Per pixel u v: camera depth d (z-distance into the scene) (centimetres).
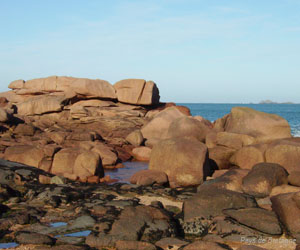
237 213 851
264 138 1691
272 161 1372
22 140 2202
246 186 1137
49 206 1026
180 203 1087
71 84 3159
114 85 3275
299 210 844
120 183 1334
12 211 966
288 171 1316
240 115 1825
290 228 819
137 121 2884
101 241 750
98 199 1085
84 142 2053
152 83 3219
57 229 833
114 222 813
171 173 1372
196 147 1384
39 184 1246
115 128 2703
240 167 1491
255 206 928
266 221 816
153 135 2425
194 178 1327
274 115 1802
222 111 12438
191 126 1986
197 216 891
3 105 3234
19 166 1361
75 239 771
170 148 1416
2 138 2225
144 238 782
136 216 833
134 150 2152
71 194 1115
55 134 2267
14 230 830
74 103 3166
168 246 744
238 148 1603
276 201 919
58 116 3022
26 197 1118
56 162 1499
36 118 3034
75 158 1497
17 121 2638
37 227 841
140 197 1144
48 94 3316
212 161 1581
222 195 934
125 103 3250
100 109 3005
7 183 1212
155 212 862
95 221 872
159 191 1216
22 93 3459
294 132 3697
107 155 1794
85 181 1389
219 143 1692
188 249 698
